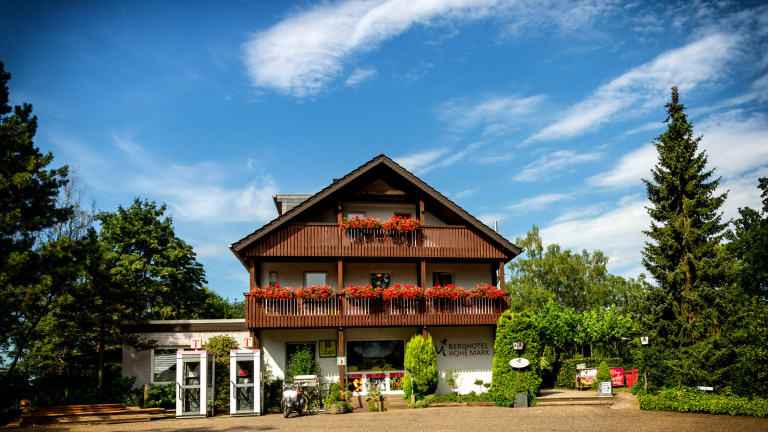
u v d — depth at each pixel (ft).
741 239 124.36
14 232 55.62
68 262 58.23
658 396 64.44
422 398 73.77
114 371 74.95
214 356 69.92
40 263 55.77
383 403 73.31
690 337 68.85
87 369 75.41
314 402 70.28
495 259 83.10
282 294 75.61
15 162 57.88
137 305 74.49
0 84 61.87
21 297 54.24
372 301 77.66
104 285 70.33
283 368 78.43
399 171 80.84
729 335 64.95
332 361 79.97
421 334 80.64
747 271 116.78
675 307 69.77
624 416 59.36
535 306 150.30
